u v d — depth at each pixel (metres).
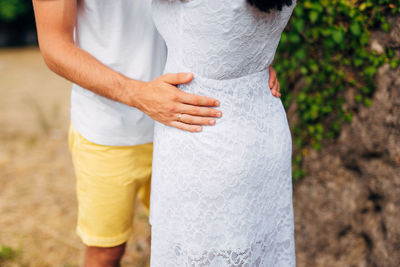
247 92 1.25
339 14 2.03
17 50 12.21
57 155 4.25
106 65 1.43
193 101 1.20
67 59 1.26
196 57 1.21
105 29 1.39
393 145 1.92
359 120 2.07
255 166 1.26
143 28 1.43
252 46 1.20
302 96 2.24
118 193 1.57
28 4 13.25
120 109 1.46
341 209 2.21
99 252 1.68
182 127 1.23
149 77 1.49
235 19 1.12
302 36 2.16
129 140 1.52
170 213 1.32
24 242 2.81
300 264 2.37
